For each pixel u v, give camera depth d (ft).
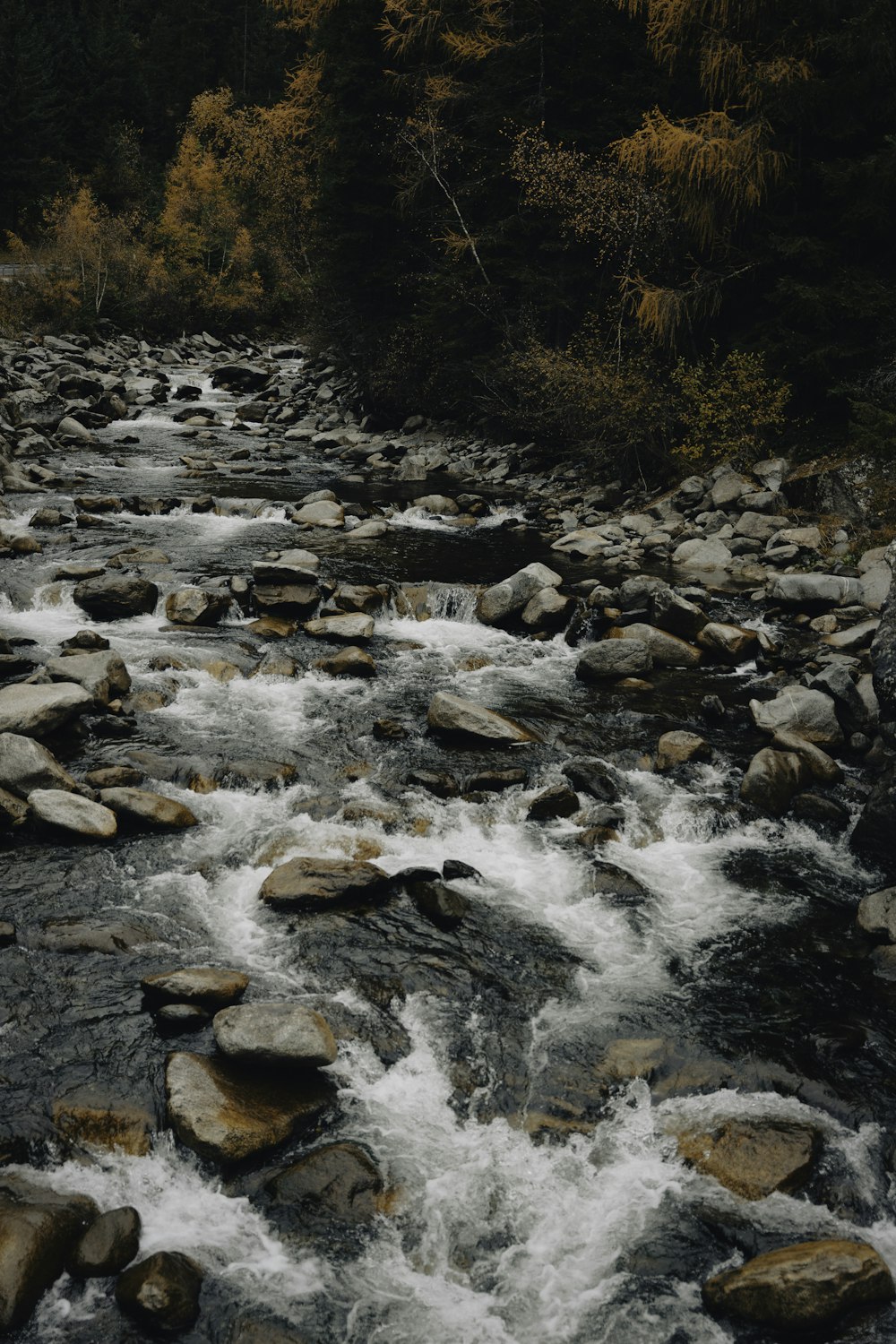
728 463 53.83
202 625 35.32
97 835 21.83
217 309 149.69
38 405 76.79
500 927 19.90
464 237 74.33
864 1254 12.79
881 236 52.39
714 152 50.67
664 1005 17.93
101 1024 16.49
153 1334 12.02
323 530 49.01
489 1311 12.64
